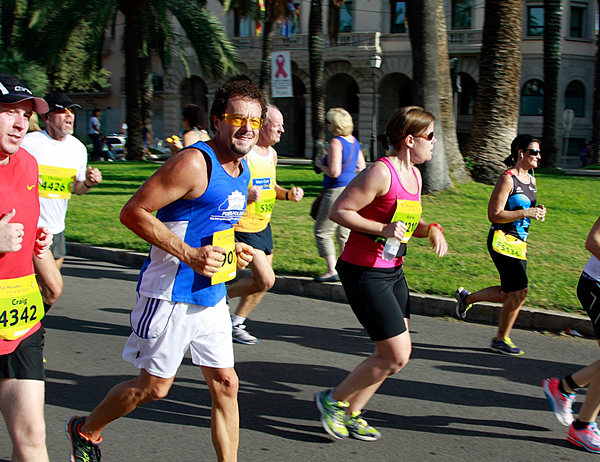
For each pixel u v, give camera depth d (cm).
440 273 729
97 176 487
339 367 489
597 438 355
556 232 990
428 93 1269
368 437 364
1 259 251
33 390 257
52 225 494
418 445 359
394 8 3347
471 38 3212
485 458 346
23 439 252
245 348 529
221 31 2192
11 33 2509
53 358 493
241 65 3578
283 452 347
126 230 997
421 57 1255
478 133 1454
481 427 386
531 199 500
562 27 3316
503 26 1416
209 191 276
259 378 461
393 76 3456
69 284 736
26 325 258
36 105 255
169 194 268
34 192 265
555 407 379
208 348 291
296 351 524
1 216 249
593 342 556
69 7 2006
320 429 378
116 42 4078
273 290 729
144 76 2897
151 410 397
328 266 705
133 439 358
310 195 1390
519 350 523
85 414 393
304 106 3862
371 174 336
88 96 4181
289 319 616
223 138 279
